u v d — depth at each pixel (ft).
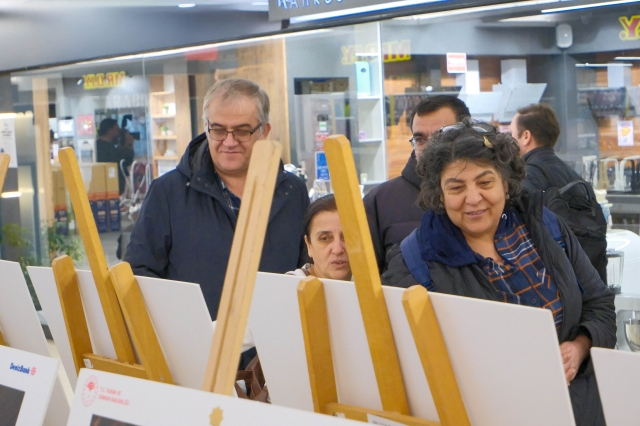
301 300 3.52
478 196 4.76
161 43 14.55
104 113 16.63
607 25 10.13
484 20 11.04
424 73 11.86
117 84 16.31
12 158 19.24
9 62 18.51
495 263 4.98
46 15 17.11
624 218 10.35
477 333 3.07
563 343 5.00
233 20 13.03
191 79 14.87
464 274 4.91
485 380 3.13
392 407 3.42
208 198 7.18
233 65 14.20
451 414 3.16
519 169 5.07
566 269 5.07
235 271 3.21
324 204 5.90
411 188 7.14
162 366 4.36
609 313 5.27
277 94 13.65
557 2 10.18
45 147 18.38
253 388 5.38
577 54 10.52
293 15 11.88
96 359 4.75
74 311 4.84
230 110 6.79
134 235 7.14
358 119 12.82
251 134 6.91
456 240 4.95
